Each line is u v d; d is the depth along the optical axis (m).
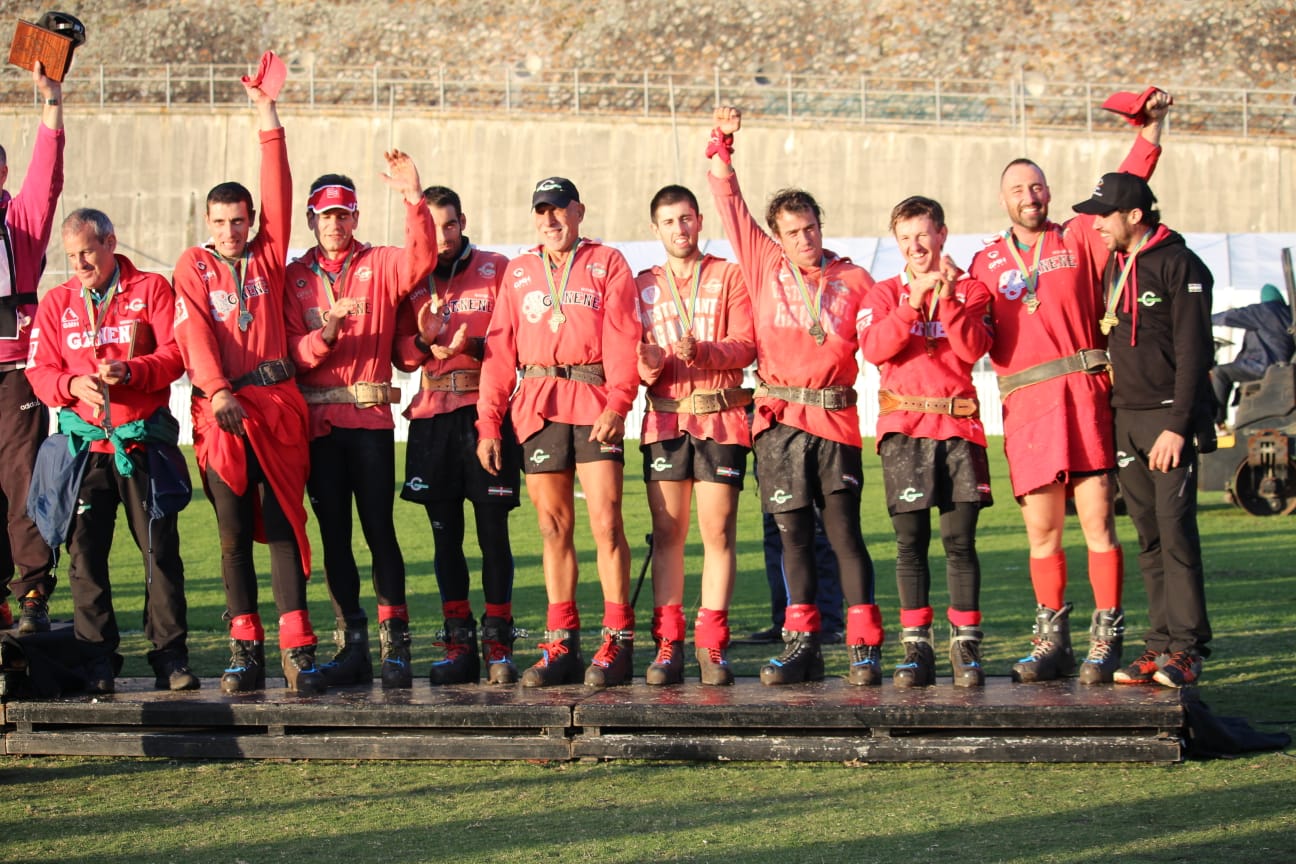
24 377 7.10
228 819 4.93
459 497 6.50
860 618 6.19
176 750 5.84
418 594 11.07
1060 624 6.29
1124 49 41.06
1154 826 4.61
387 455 6.41
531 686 6.21
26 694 6.08
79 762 5.82
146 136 40.50
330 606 10.18
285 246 6.32
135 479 6.22
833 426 6.14
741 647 8.36
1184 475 5.89
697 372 6.26
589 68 42.59
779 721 5.60
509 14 44.03
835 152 38.69
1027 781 5.22
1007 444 6.21
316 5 44.75
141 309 6.30
